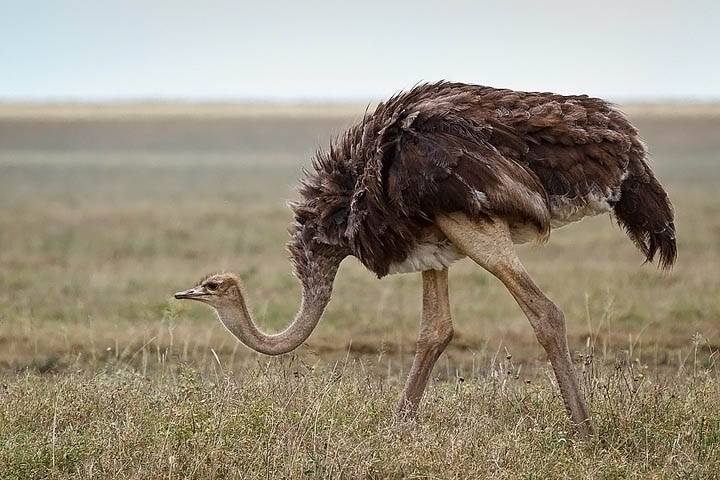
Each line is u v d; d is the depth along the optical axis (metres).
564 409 27.25
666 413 27.00
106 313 45.94
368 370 34.81
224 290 28.05
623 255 66.88
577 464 23.39
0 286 53.44
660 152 199.38
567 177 26.67
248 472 22.66
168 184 140.00
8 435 25.09
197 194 123.00
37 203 108.25
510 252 26.05
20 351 38.81
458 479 22.50
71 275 57.97
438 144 26.09
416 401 28.09
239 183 142.38
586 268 59.81
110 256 67.00
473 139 26.25
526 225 26.62
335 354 39.50
